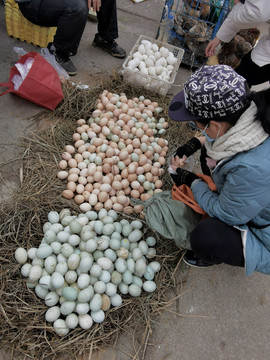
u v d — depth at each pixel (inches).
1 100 90.3
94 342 57.1
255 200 49.8
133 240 68.1
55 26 97.4
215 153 51.9
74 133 86.8
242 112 47.8
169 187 84.5
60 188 76.8
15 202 70.9
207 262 67.4
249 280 73.2
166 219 65.8
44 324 56.5
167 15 121.2
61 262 59.6
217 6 112.3
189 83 48.9
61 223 67.1
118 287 63.1
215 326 64.7
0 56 101.7
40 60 85.2
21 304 58.0
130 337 59.9
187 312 65.3
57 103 89.9
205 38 118.7
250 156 47.5
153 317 62.9
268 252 57.4
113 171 78.3
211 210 58.4
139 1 148.1
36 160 80.4
